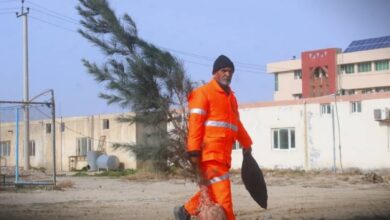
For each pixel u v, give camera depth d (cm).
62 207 1348
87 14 693
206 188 579
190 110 590
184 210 614
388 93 2786
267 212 1178
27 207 1353
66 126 3997
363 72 6731
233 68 600
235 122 605
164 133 664
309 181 2328
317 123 3022
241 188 1944
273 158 3183
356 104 2891
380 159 2808
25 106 2038
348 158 2909
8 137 4212
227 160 589
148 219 1084
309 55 7025
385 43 6756
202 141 582
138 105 669
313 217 1055
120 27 686
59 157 4050
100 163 3481
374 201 1389
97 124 3741
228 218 577
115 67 682
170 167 661
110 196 1680
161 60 669
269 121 3209
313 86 6981
